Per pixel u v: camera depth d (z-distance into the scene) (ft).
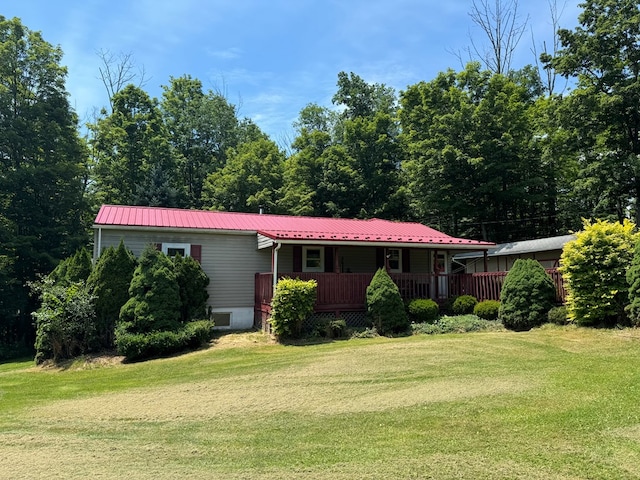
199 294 45.62
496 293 47.03
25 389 29.17
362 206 106.42
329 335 41.29
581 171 70.08
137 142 107.76
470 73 91.61
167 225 47.70
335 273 45.73
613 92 66.28
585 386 20.79
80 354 39.29
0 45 74.13
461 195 86.28
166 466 14.02
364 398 21.33
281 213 103.30
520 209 93.25
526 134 84.89
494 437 15.20
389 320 42.14
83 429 18.58
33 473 13.75
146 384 27.63
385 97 134.51
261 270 51.62
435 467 13.00
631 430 15.17
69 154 78.74
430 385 22.88
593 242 36.06
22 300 67.05
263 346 38.81
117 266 41.47
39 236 74.13
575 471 12.37
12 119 73.15
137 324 38.45
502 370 25.30
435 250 56.85
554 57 74.90
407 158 106.42
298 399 21.80
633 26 65.67
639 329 32.45
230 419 19.12
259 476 12.94
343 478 12.53
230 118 146.10
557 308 39.32
